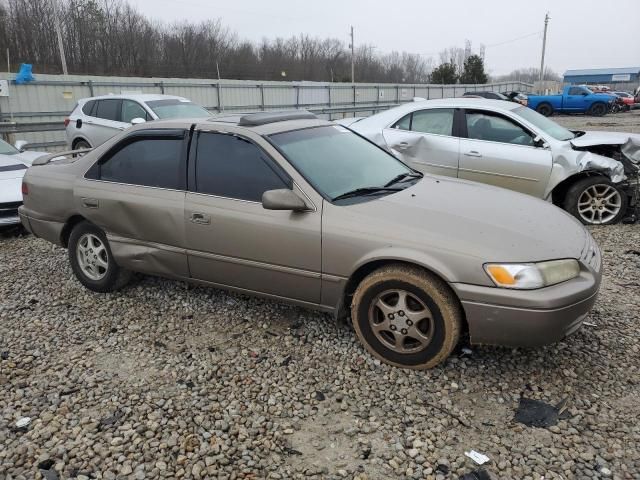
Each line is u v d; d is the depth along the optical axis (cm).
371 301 342
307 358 358
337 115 2842
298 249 357
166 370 349
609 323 398
